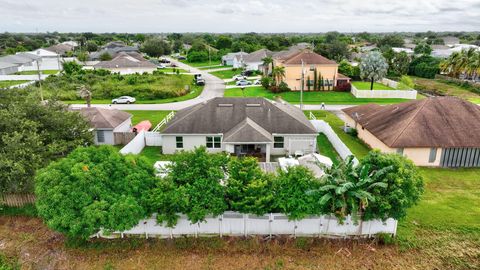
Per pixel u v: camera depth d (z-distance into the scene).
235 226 20.34
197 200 18.62
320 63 67.44
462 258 18.95
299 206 18.62
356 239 20.33
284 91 67.00
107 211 17.55
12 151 20.88
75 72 78.00
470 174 29.25
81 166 18.20
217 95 65.25
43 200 17.86
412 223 21.75
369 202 18.69
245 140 30.98
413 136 30.59
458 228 21.30
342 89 67.44
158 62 116.88
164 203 18.50
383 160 19.86
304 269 18.28
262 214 19.23
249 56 102.56
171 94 63.84
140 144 35.47
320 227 20.27
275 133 33.56
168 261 18.81
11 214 22.98
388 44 167.25
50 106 26.23
